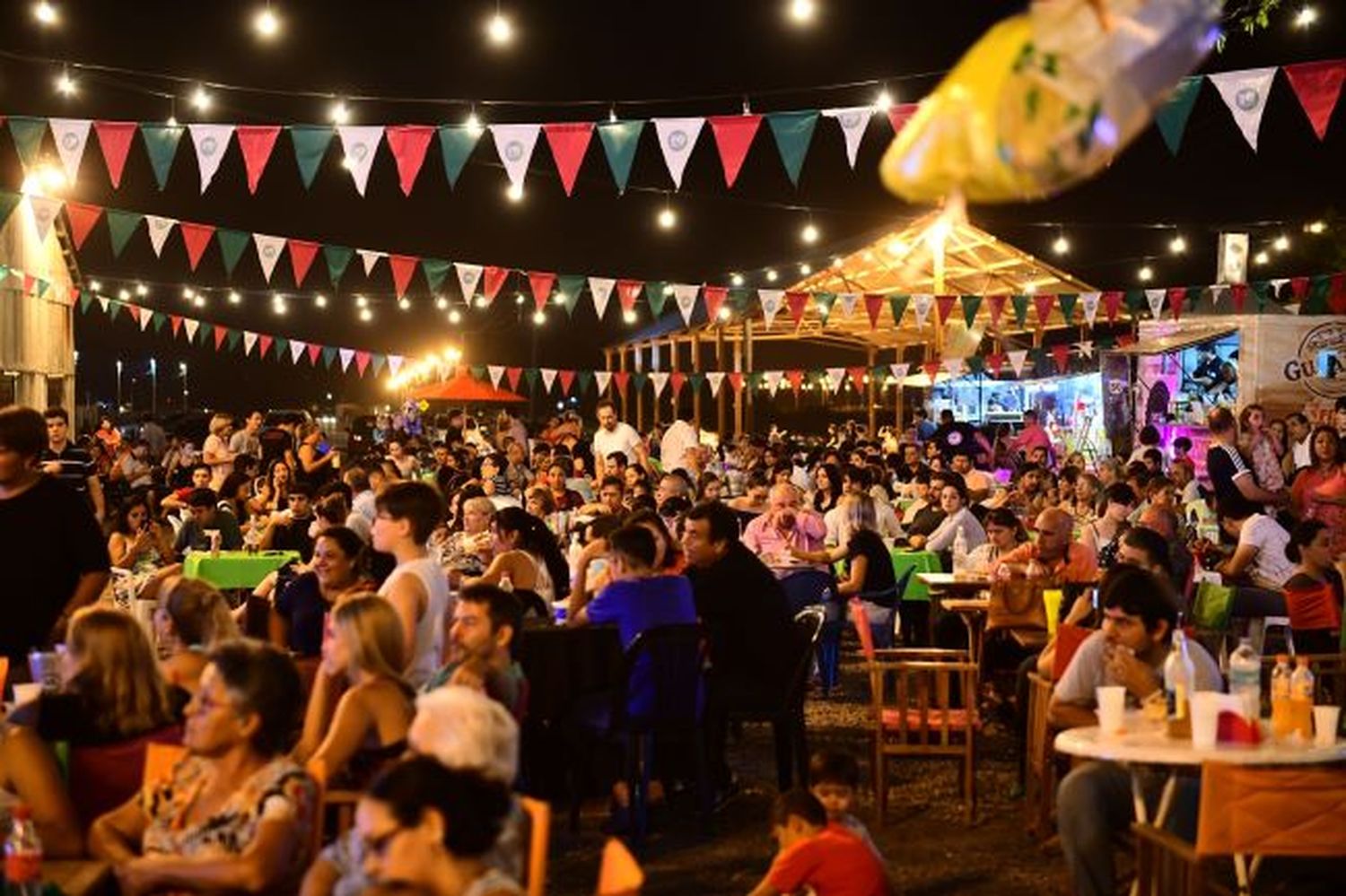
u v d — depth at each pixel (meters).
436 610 6.24
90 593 7.05
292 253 13.80
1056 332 31.62
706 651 8.34
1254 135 8.31
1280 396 17.59
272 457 19.86
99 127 9.72
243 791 4.52
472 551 10.28
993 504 16.44
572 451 21.09
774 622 8.51
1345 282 19.47
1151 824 5.62
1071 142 2.51
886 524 14.93
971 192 2.57
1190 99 8.44
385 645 5.36
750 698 8.44
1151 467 17.08
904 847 7.58
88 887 4.43
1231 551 13.13
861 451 20.28
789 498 13.09
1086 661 6.41
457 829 3.41
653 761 8.41
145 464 21.53
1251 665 5.94
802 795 5.82
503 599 6.16
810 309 25.86
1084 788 5.88
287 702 4.62
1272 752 5.45
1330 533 9.89
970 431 21.98
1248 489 13.96
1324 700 8.48
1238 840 4.80
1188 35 2.51
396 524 6.31
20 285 21.73
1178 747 5.52
